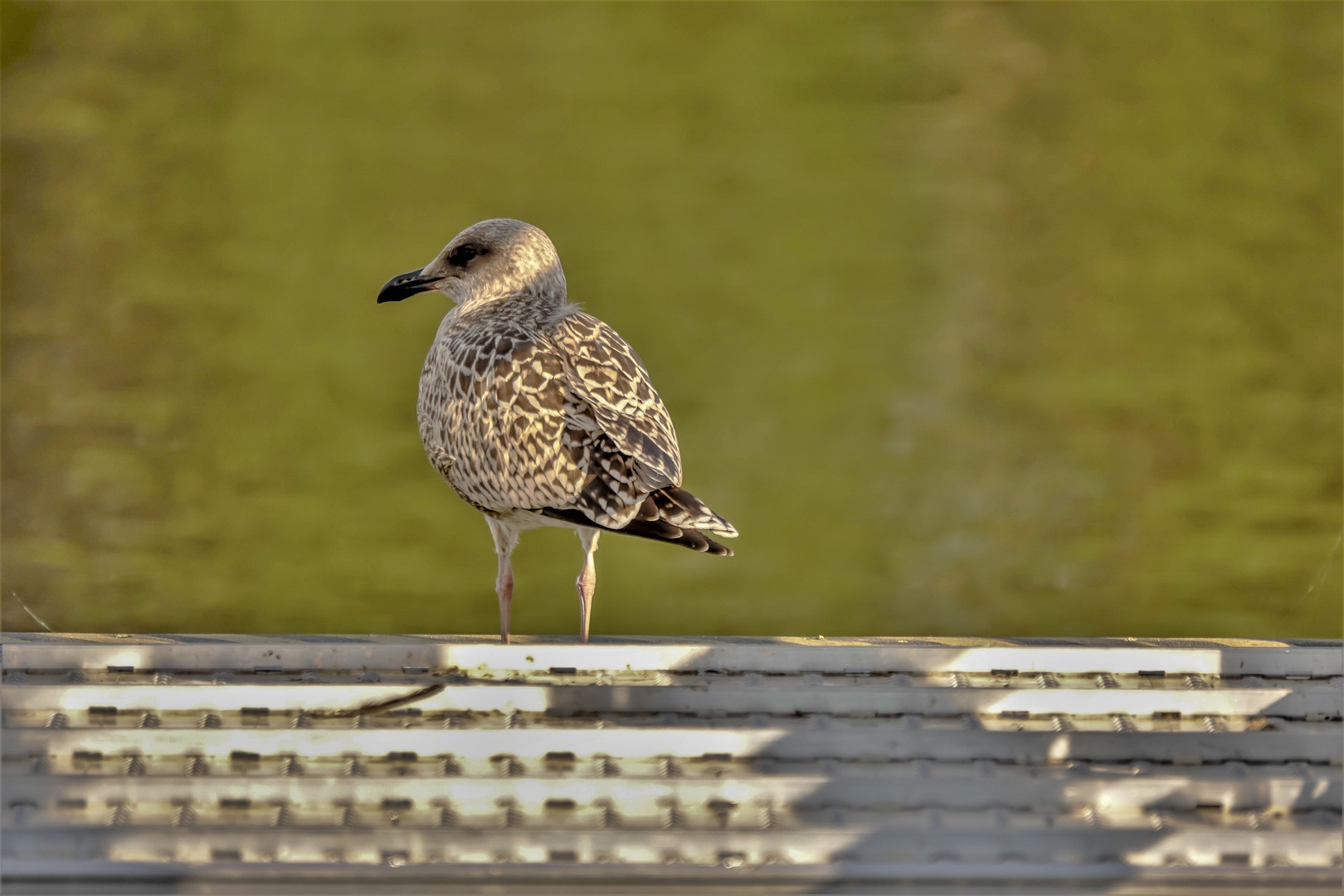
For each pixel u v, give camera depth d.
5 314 15.84
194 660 4.13
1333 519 12.67
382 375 15.72
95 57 20.06
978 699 3.84
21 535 12.20
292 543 12.27
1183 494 13.25
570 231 18.53
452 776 3.42
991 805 3.43
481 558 12.15
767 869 3.13
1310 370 15.52
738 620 11.18
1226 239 17.83
